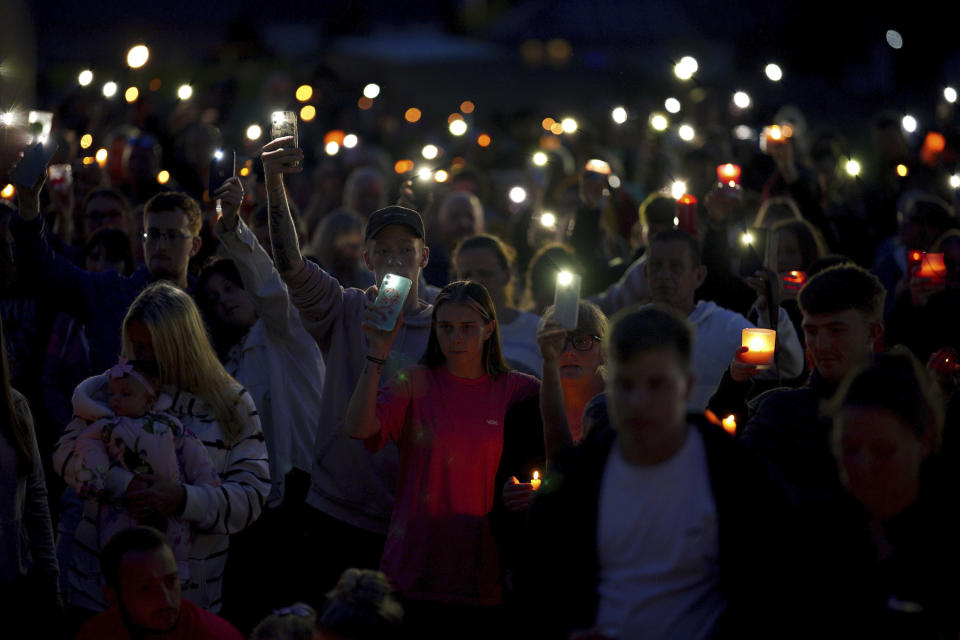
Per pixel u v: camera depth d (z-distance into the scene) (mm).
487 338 7418
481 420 7188
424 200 10727
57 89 23719
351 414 6848
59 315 10312
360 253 12297
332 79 24281
